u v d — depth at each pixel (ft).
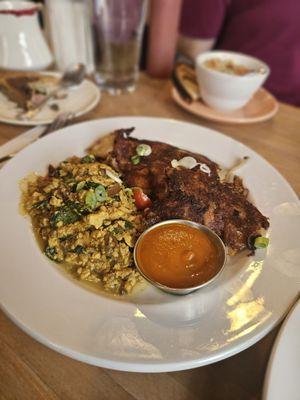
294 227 0.77
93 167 0.84
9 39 1.34
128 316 0.57
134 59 1.45
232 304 0.60
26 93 1.20
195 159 0.90
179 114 1.30
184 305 0.60
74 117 1.17
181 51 2.10
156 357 0.50
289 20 1.81
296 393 0.45
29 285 0.60
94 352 0.50
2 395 0.51
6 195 0.80
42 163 0.92
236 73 1.23
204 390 0.54
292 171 1.03
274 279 0.65
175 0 1.36
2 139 1.06
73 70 1.39
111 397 0.52
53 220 0.75
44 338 0.51
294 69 1.88
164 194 0.81
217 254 0.71
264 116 1.24
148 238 0.73
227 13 2.02
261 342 0.61
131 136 1.07
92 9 1.31
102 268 0.70
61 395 0.52
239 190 0.89
